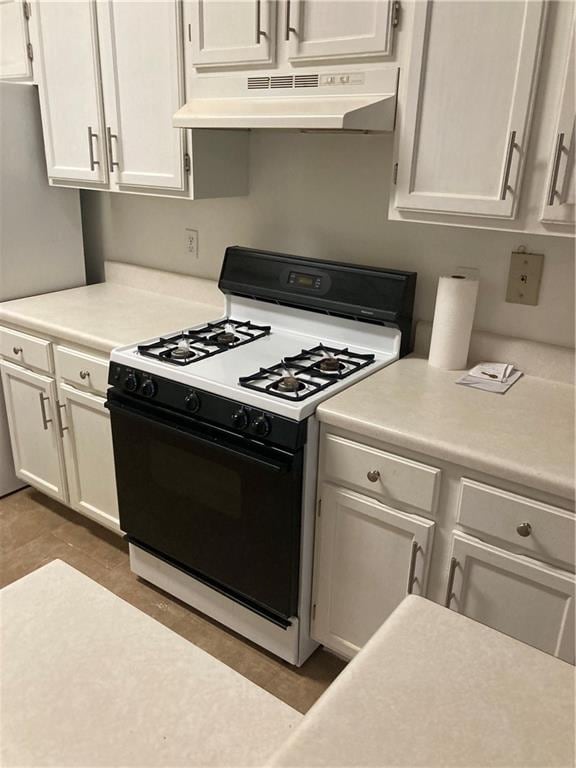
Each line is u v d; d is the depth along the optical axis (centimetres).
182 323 230
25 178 252
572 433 150
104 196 277
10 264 256
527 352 186
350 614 178
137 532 214
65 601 84
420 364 194
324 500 171
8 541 253
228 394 170
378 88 161
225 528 184
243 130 221
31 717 67
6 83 237
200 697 70
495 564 145
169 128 206
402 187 165
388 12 152
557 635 142
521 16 137
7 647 76
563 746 58
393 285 193
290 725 67
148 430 192
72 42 221
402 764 56
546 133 142
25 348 240
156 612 217
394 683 65
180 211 254
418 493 152
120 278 282
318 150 210
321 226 217
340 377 177
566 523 132
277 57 175
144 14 198
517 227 153
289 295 212
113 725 66
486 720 61
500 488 141
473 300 183
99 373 215
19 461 271
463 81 148
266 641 194
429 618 75
